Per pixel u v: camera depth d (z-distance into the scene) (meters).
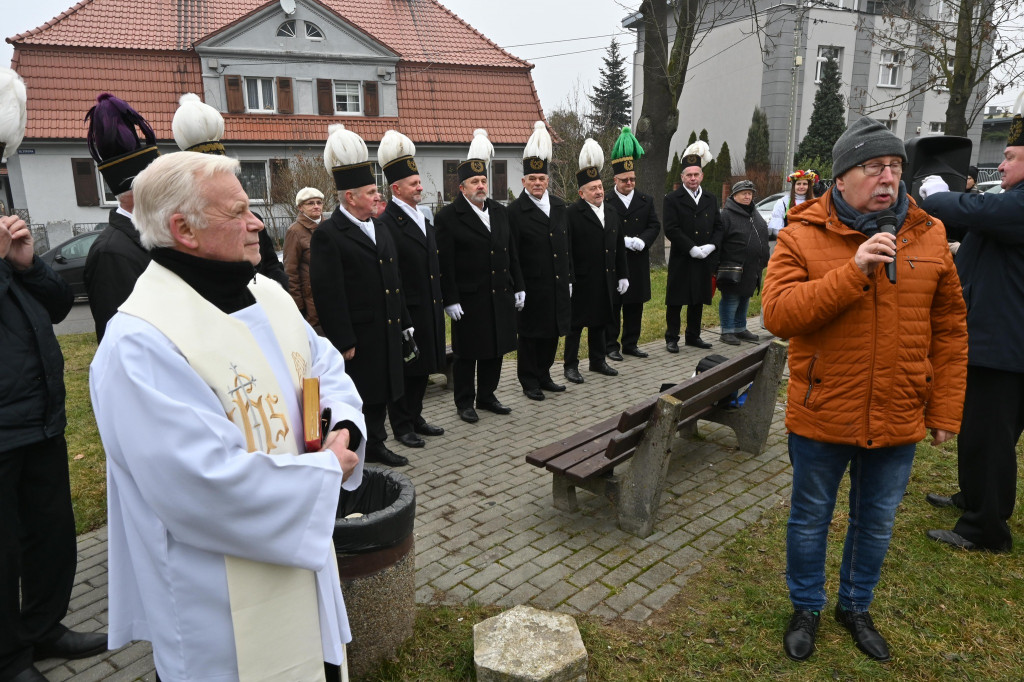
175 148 21.70
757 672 2.54
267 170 23.67
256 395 1.62
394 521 2.50
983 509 3.27
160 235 1.55
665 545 3.45
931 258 2.39
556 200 5.93
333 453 1.68
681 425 4.05
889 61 27.86
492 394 5.67
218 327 1.58
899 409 2.41
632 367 7.05
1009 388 3.15
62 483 2.68
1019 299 3.04
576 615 2.89
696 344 7.87
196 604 1.55
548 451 3.75
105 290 2.71
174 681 1.57
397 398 4.48
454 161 25.59
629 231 7.18
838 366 2.40
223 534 1.49
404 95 25.28
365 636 2.51
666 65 13.14
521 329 5.92
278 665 1.63
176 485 1.43
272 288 1.89
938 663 2.58
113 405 1.44
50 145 20.67
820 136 26.86
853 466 2.63
